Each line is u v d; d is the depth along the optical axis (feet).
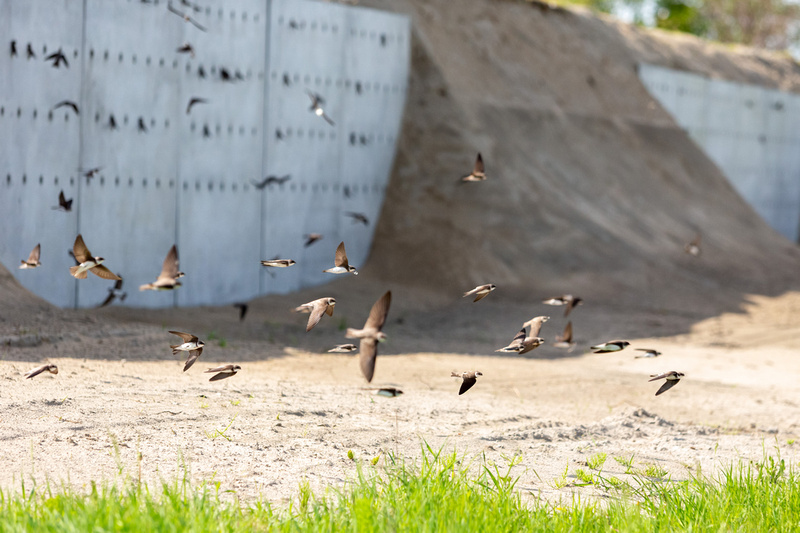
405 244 72.02
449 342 55.83
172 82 60.64
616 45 108.47
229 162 63.93
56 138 55.26
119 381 31.30
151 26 59.52
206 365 38.19
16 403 25.59
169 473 20.53
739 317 69.51
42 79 54.54
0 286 48.44
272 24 66.13
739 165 116.98
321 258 69.82
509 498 19.24
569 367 49.52
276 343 50.80
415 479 19.57
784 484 22.70
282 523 16.62
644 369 50.44
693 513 19.65
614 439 29.84
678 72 108.47
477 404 35.12
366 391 35.65
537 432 29.30
